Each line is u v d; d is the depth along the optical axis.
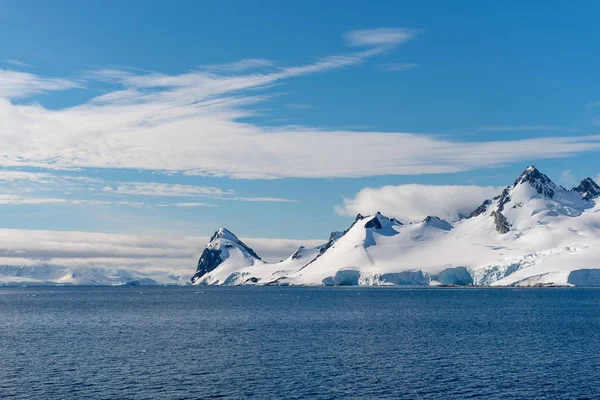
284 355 121.19
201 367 108.50
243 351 126.75
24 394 89.19
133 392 90.12
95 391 90.75
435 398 86.38
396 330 166.12
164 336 154.62
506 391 90.06
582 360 114.38
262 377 99.75
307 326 179.50
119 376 100.94
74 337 153.75
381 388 92.00
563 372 103.12
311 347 132.25
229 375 101.44
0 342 144.00
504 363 111.44
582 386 92.94
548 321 191.25
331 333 159.38
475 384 94.44
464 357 118.00
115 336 155.50
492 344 136.12
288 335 155.12
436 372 103.31
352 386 93.31
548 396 87.38
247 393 89.38
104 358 118.44
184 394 88.88
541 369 105.69
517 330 164.50
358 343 138.50
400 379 97.94
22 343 142.00
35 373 103.62
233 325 184.75
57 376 101.12
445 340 143.12
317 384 94.75
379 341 141.75
